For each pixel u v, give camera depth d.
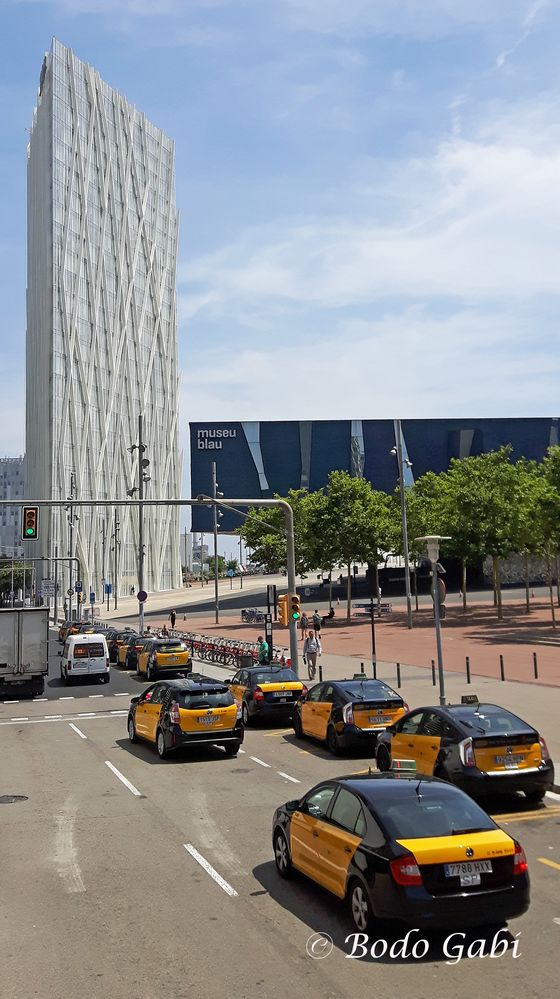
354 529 60.53
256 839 11.92
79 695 31.91
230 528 107.31
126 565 133.88
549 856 10.77
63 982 7.27
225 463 108.12
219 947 8.02
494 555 54.88
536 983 7.18
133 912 9.02
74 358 124.38
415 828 8.20
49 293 122.00
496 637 44.22
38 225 130.88
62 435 120.44
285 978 7.32
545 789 13.48
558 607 64.56
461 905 7.77
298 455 108.12
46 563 117.06
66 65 127.19
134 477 137.12
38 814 13.58
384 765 15.63
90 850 11.46
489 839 8.13
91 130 131.62
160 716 18.95
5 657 30.44
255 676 23.81
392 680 29.20
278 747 20.03
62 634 62.22
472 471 58.16
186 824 12.83
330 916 8.83
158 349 147.12
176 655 37.25
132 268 140.00
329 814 9.25
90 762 18.38
